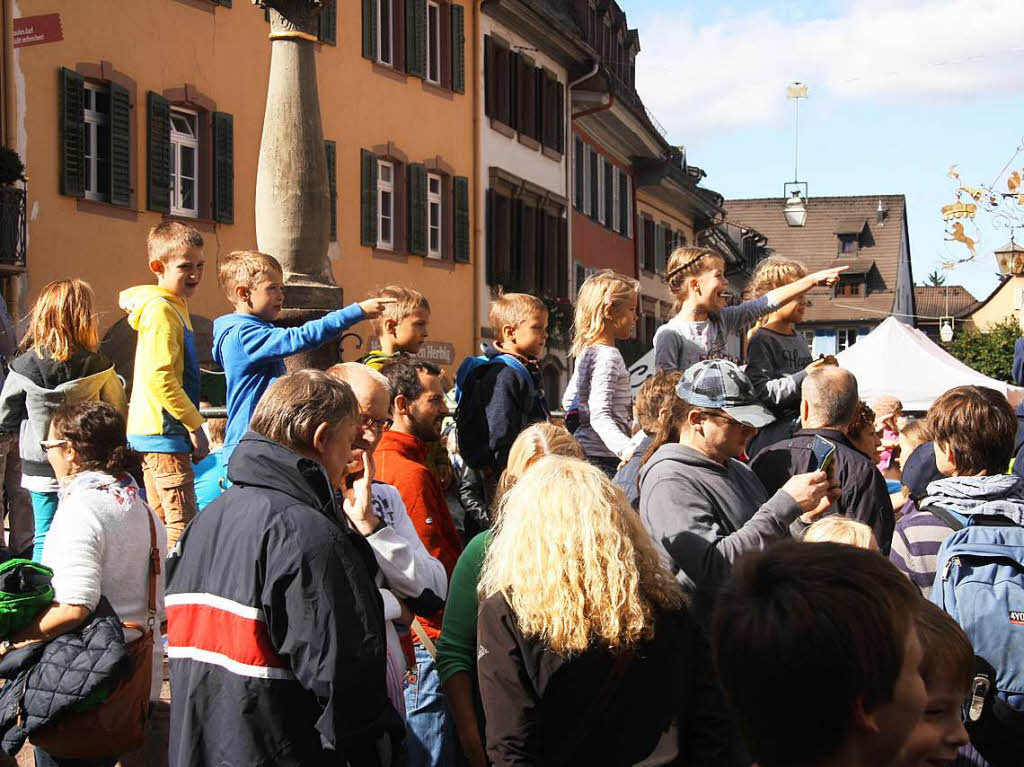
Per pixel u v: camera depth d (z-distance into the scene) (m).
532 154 28.67
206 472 5.72
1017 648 3.74
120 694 4.17
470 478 5.64
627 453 5.48
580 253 32.12
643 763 3.32
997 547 3.89
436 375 4.99
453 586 4.05
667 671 3.34
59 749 4.11
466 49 25.39
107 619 4.15
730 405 4.24
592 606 3.24
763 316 6.50
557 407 28.42
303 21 7.49
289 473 3.36
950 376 16.80
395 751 3.45
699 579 3.92
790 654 1.70
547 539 3.28
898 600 1.74
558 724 3.29
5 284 14.47
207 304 17.80
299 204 7.42
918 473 5.80
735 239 55.97
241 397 5.52
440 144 24.38
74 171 15.41
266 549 3.22
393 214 23.03
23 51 14.71
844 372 5.13
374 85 22.16
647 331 39.34
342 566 3.23
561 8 31.89
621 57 37.56
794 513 4.01
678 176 39.50
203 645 3.25
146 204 16.72
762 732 1.76
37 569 4.16
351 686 3.14
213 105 18.03
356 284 21.56
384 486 4.37
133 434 5.70
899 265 75.69
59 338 6.12
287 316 7.14
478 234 25.72
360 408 4.03
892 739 1.72
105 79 16.00
